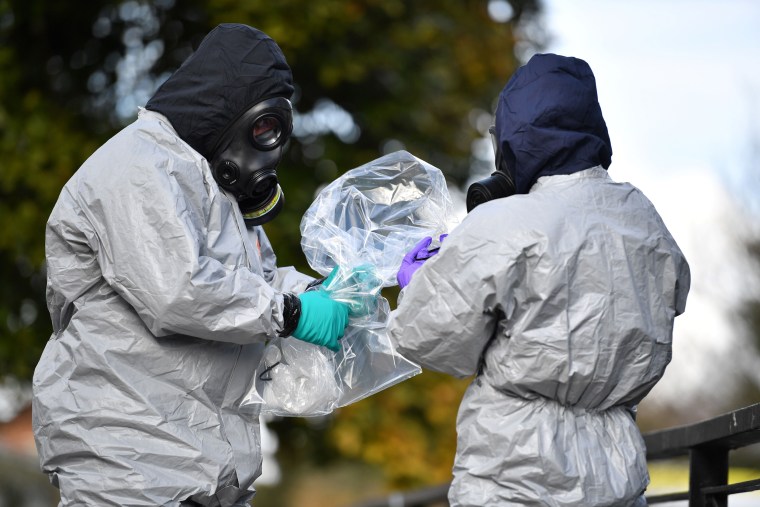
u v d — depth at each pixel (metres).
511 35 22.70
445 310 5.84
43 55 19.23
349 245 7.19
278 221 18.25
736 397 25.61
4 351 18.64
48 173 18.25
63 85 19.50
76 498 6.20
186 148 6.49
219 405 6.65
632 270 5.96
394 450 19.38
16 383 20.08
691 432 7.59
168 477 6.22
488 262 5.78
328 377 7.14
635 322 5.87
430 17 20.77
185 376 6.43
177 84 6.75
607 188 6.14
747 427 6.60
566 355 5.73
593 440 5.92
